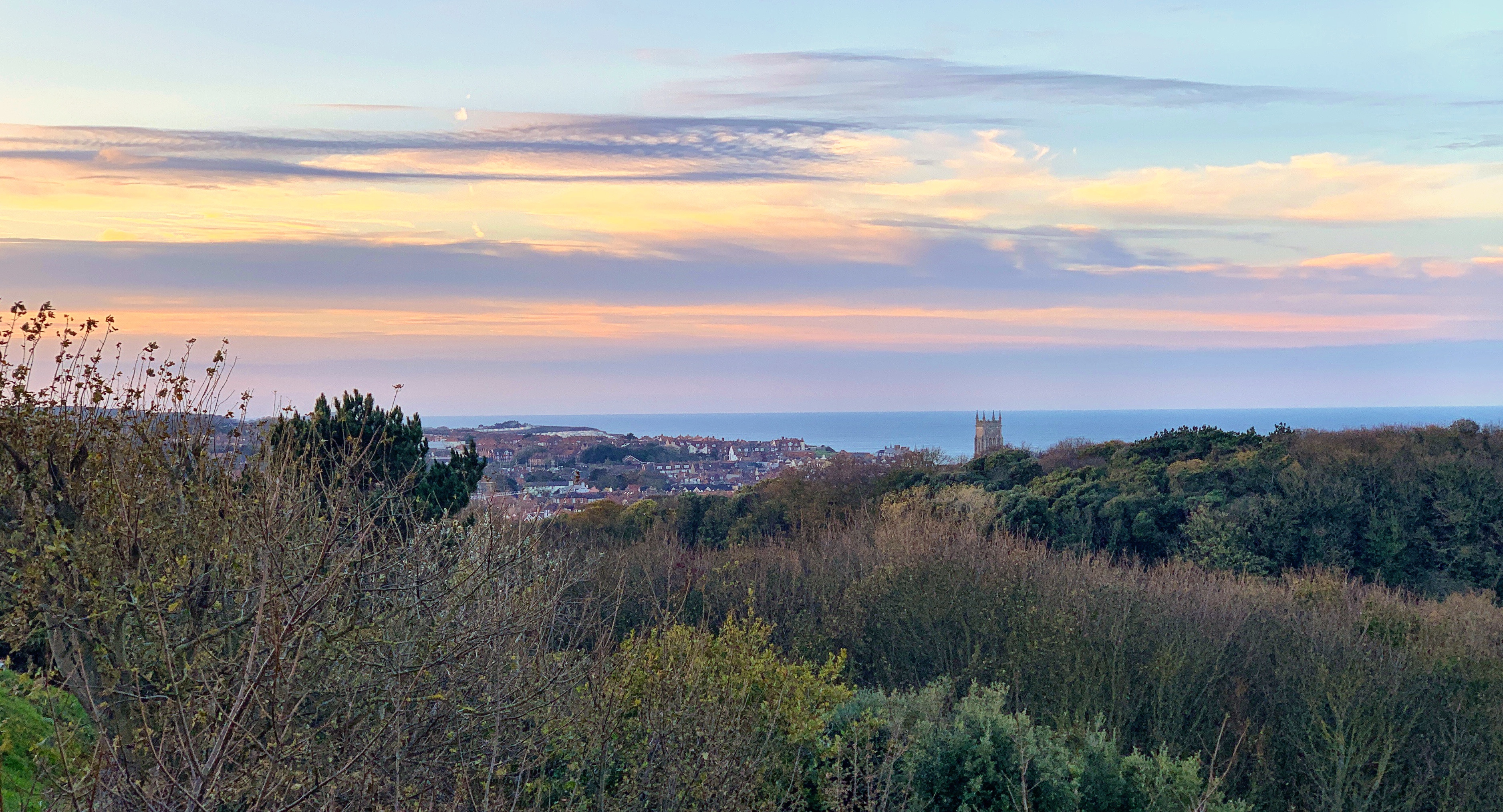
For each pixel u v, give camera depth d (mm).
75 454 6074
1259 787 13242
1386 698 13852
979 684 14641
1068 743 10711
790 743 8234
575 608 8812
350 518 5910
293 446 6648
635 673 7625
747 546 28047
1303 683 14859
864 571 21047
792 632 16656
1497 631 17875
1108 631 15578
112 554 5676
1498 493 30969
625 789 6715
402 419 12992
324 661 5277
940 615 16609
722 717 7117
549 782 6633
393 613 5586
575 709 6695
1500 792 12977
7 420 5828
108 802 4227
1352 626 17781
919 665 16547
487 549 6340
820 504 41188
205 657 5289
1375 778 13008
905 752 8930
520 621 6406
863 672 16578
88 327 6449
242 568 5645
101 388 6406
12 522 5832
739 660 8617
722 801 6629
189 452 6422
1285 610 19844
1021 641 14859
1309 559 31328
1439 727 14234
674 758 6699
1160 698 14125
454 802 5168
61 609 5512
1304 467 35312
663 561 19438
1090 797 9477
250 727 4734
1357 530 32375
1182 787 9406
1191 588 21359
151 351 6613
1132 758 9891
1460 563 30750
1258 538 31766
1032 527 34125
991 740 9398
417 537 6363
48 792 4723
